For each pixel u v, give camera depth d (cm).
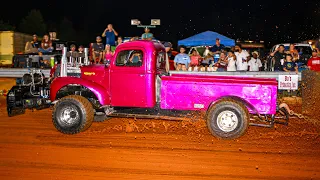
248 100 664
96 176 486
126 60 714
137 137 686
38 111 992
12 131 746
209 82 675
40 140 670
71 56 784
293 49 1344
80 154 581
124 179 475
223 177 483
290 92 1181
